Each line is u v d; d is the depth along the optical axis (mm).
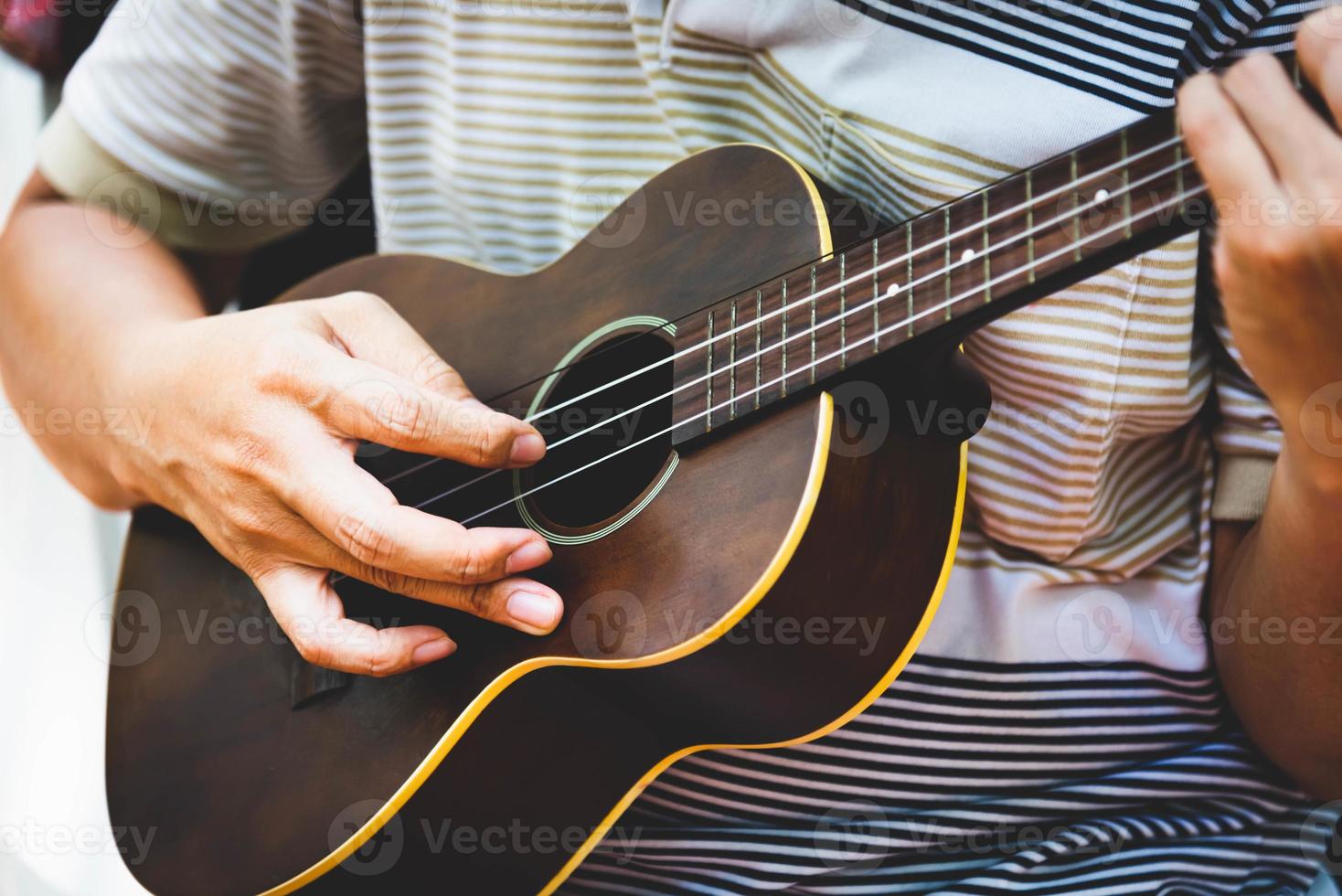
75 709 1365
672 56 879
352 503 821
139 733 886
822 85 852
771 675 807
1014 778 875
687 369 820
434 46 929
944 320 773
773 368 803
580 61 906
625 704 832
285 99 982
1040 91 820
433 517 818
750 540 794
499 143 931
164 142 987
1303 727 837
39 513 1448
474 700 827
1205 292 842
